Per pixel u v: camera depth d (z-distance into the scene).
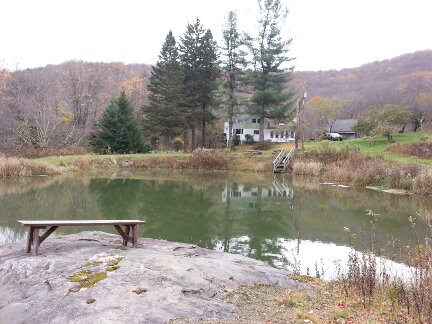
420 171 24.19
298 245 11.93
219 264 7.50
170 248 8.68
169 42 50.19
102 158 36.22
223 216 16.14
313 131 67.25
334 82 97.88
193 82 46.38
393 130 40.00
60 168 29.83
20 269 6.53
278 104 46.00
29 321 5.05
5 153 34.50
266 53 44.97
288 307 5.96
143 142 46.59
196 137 55.59
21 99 49.31
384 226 14.45
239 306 5.81
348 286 7.16
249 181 28.39
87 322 4.81
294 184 26.97
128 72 88.12
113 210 16.56
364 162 29.83
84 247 7.62
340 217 16.17
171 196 20.89
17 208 16.16
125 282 5.82
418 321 5.50
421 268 6.64
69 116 55.72
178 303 5.42
